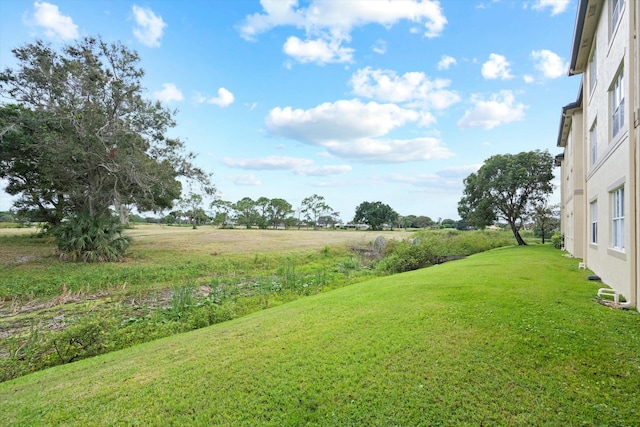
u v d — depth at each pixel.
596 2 9.28
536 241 30.78
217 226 63.91
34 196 20.58
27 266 15.14
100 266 15.91
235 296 11.22
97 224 17.78
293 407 3.33
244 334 5.61
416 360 4.06
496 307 5.92
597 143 9.99
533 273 10.01
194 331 6.65
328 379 3.77
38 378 4.65
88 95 17.36
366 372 3.87
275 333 5.47
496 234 33.94
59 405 3.67
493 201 26.89
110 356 5.41
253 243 28.83
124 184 19.33
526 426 2.92
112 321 7.61
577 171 15.25
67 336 6.09
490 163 27.30
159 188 21.14
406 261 16.97
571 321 5.21
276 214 67.50
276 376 3.92
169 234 36.22
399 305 6.48
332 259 22.34
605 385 3.48
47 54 16.84
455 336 4.68
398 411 3.18
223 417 3.23
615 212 8.10
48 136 16.02
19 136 16.64
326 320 5.97
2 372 5.32
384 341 4.68
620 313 5.69
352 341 4.79
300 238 35.78
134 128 18.80
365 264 20.78
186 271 15.90
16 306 10.30
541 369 3.78
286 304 8.64
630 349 4.21
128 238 18.89
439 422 3.01
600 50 9.55
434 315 5.62
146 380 4.10
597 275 9.50
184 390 3.76
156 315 8.55
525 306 5.98
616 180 7.59
